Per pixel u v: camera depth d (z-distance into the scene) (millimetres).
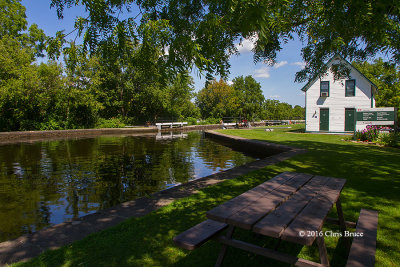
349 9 3977
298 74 7188
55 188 6676
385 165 7336
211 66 3150
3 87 21406
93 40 3244
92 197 5945
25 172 8547
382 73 30703
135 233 3205
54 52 3338
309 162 7879
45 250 2840
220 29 2998
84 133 25203
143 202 4395
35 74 23438
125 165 9641
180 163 10055
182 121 41281
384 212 3783
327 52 6129
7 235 4078
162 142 18109
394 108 14367
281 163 7730
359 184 5316
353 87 22188
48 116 25422
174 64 2766
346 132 21219
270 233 1798
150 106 35906
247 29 2334
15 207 5344
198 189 5098
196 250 2820
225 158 11320
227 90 44844
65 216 4863
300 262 1975
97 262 2594
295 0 4445
